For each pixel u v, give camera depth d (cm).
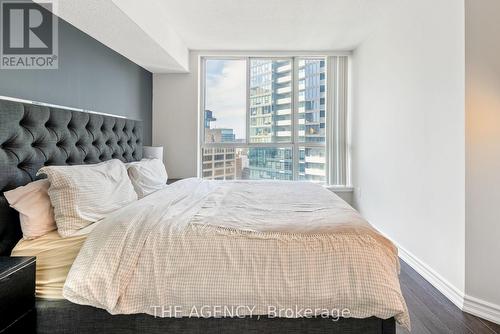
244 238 132
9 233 141
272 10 272
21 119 155
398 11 267
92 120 219
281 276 123
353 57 390
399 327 167
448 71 199
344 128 407
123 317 130
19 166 154
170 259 126
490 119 175
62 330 130
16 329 117
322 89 411
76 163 197
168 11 271
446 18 200
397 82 272
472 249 182
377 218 321
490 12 174
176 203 183
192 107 384
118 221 139
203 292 122
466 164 182
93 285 121
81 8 189
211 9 269
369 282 120
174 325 129
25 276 121
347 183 409
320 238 130
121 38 245
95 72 248
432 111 218
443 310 185
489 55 175
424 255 230
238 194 222
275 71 411
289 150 416
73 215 140
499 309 172
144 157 319
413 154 245
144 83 358
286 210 172
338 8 271
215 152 412
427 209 225
